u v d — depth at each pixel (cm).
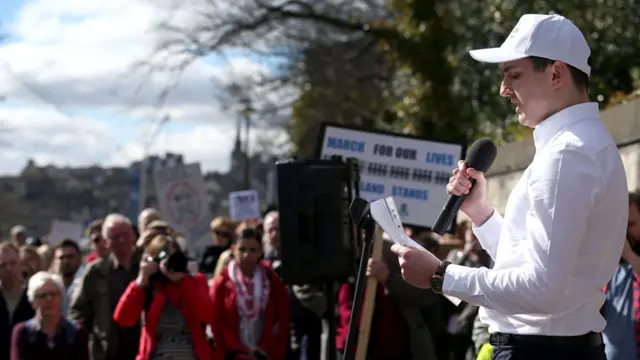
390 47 2127
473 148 391
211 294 884
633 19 1243
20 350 838
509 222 347
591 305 341
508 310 334
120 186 9800
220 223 1258
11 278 1005
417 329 770
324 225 721
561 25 344
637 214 591
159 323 793
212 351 809
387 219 381
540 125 345
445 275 349
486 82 1588
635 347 585
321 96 2720
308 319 904
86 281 912
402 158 805
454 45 1927
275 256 1063
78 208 9675
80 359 851
